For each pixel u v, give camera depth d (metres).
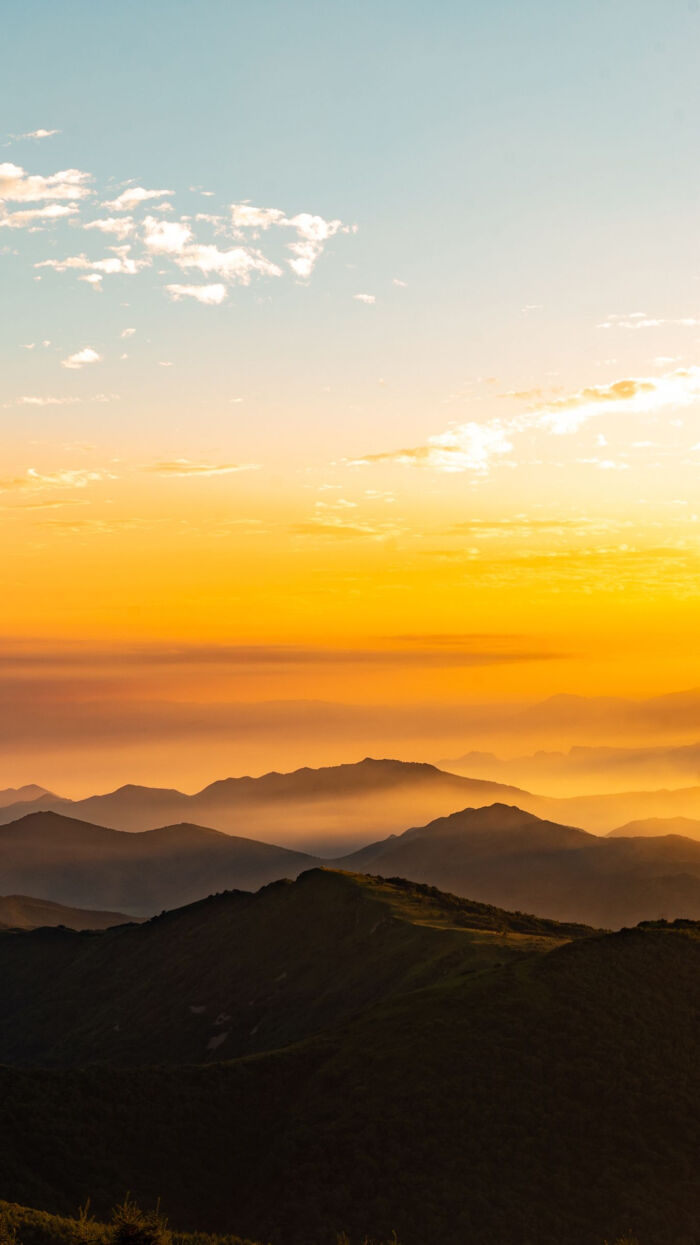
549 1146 66.19
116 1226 47.78
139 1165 66.56
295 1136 69.06
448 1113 69.12
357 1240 60.00
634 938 91.19
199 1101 73.56
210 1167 68.00
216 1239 51.44
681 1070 72.88
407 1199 62.88
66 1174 63.84
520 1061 73.44
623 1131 67.38
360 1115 70.06
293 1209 63.19
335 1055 78.69
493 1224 60.31
